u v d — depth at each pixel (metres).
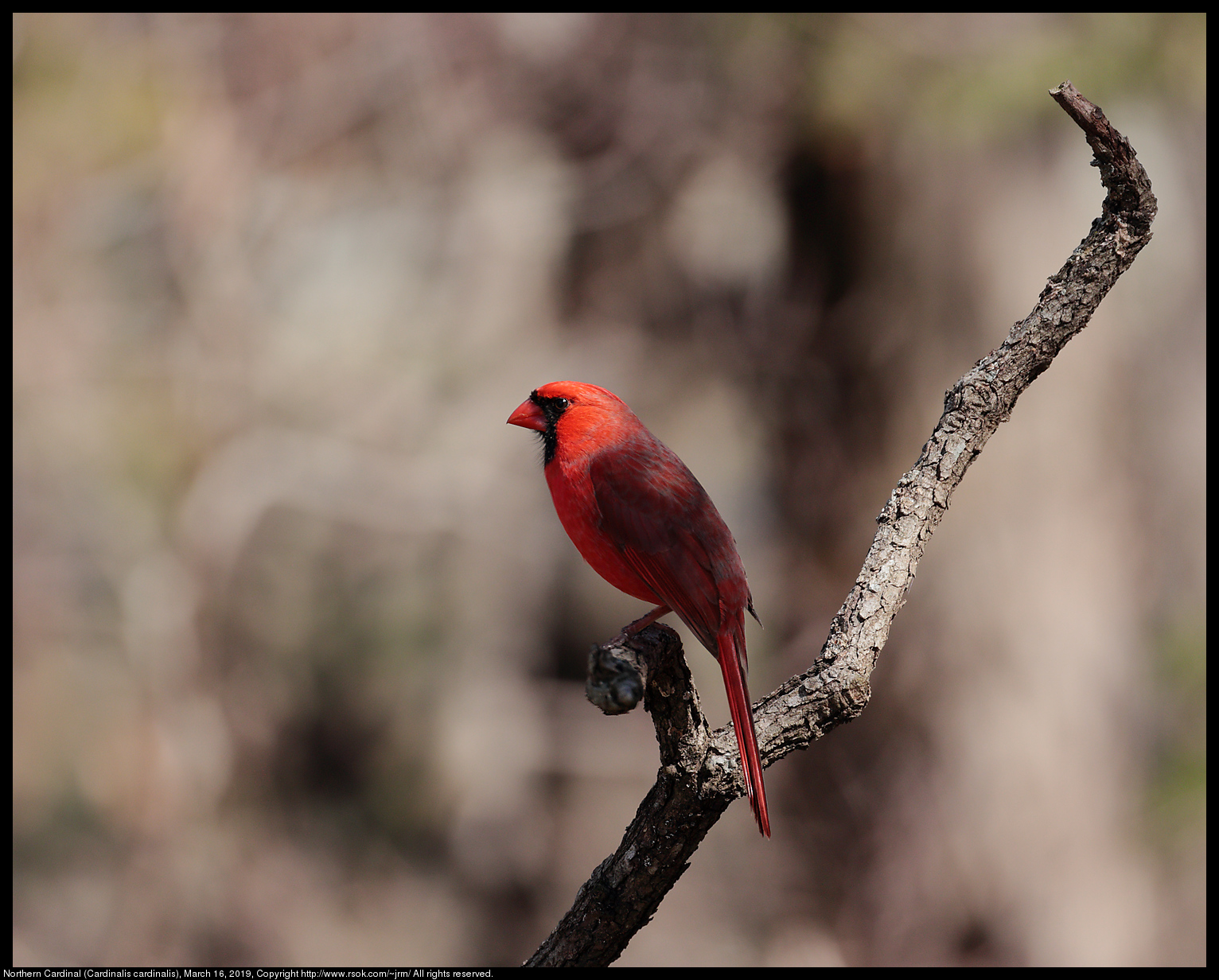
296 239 15.58
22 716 15.95
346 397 16.41
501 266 15.37
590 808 16.84
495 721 17.09
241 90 14.26
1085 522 11.62
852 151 11.84
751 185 13.34
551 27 13.52
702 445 15.09
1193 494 12.44
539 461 6.16
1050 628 11.56
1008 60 10.53
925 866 11.74
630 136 13.63
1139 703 12.02
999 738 11.60
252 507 16.19
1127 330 11.84
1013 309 11.60
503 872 16.84
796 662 12.30
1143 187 3.75
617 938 4.04
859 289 12.14
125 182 14.41
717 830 14.38
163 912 16.05
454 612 17.47
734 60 12.10
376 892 16.80
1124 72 10.35
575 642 17.34
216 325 15.04
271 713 16.86
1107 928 11.58
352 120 14.29
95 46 13.69
